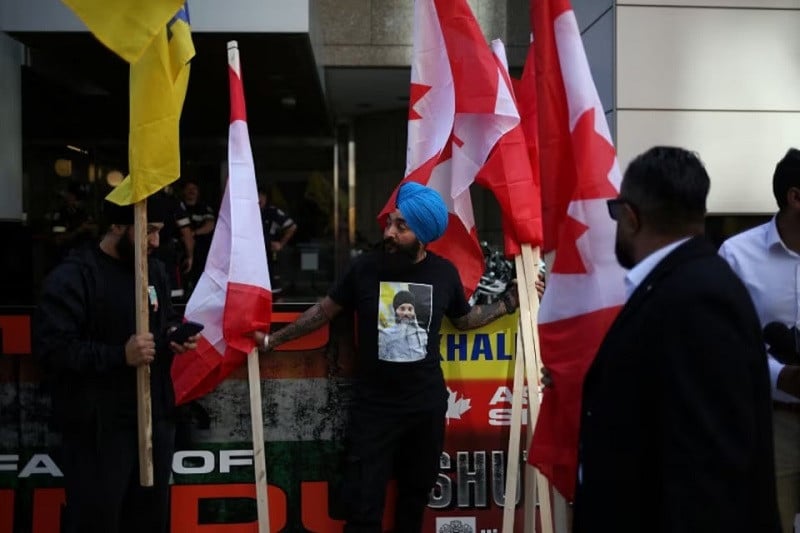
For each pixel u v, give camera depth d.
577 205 2.61
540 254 3.47
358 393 3.26
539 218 3.40
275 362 3.51
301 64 8.38
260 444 3.30
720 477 1.65
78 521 2.91
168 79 2.83
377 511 3.15
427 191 3.21
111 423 2.92
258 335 3.30
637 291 1.86
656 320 1.77
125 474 2.95
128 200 2.89
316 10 8.73
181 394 3.32
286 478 3.53
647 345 1.78
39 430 3.38
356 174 13.86
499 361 3.61
